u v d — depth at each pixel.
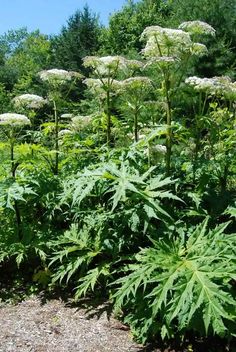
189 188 4.36
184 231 3.78
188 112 8.33
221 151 4.77
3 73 32.00
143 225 3.94
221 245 3.28
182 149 5.30
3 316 3.97
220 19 12.80
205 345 3.39
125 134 5.23
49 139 6.61
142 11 28.92
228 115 5.21
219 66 11.36
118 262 4.15
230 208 3.80
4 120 4.66
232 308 2.99
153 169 3.98
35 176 4.76
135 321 3.48
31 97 5.42
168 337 3.24
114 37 27.52
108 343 3.48
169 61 3.79
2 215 5.04
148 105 4.68
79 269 4.48
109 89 4.99
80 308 4.04
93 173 3.81
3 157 5.81
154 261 3.24
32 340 3.55
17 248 4.52
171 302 2.97
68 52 28.59
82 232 4.28
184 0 13.98
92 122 5.41
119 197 3.50
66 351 3.38
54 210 4.82
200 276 3.02
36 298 4.29
